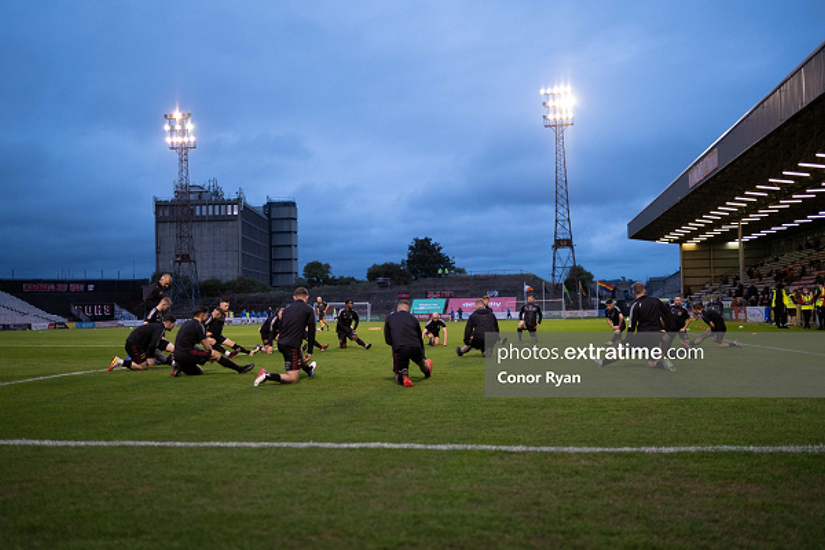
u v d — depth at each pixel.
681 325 13.78
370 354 14.74
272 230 143.00
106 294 81.62
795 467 4.04
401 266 100.94
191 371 10.20
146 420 5.97
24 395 7.88
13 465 4.28
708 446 4.64
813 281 32.56
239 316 68.44
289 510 3.30
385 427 5.48
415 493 3.55
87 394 7.93
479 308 13.06
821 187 32.88
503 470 4.01
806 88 18.61
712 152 28.42
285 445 4.80
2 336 31.00
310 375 9.70
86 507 3.39
